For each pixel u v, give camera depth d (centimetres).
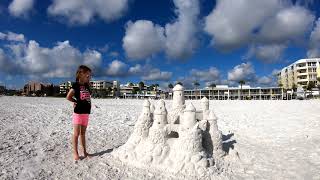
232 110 2514
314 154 752
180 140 587
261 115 1944
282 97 7925
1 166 583
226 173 568
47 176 535
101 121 1479
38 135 963
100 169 576
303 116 1748
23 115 1628
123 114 1980
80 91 634
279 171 601
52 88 11400
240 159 663
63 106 2667
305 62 9062
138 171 561
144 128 652
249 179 547
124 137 977
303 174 584
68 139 905
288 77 10088
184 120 610
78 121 633
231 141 891
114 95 10550
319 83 7062
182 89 680
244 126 1352
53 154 692
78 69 636
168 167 564
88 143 842
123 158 626
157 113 623
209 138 638
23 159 639
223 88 9519
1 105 2542
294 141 943
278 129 1235
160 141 604
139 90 10762
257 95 9000
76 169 577
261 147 835
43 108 2298
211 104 3634
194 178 528
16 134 955
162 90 10825
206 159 571
